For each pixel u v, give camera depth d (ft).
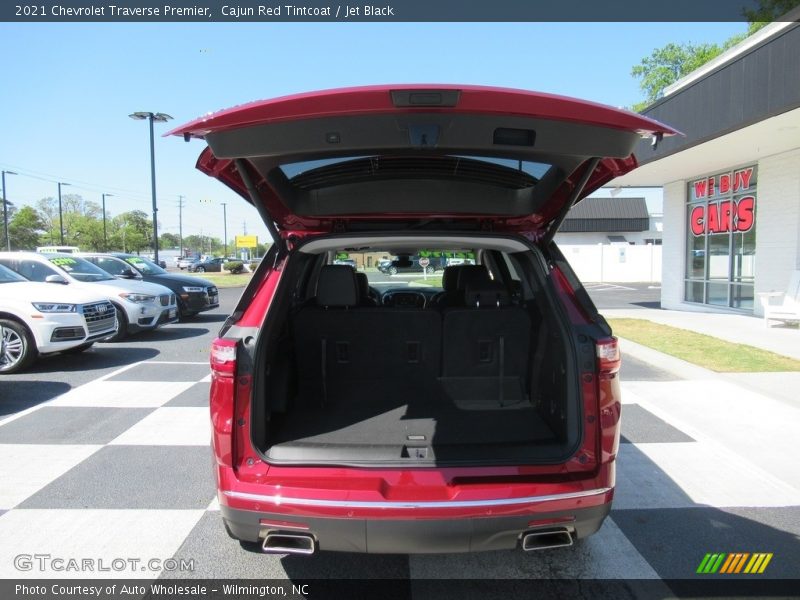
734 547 9.87
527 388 10.44
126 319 31.50
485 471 7.27
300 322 10.24
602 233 132.98
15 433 15.70
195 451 14.35
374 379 10.50
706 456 14.07
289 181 8.66
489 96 6.04
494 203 9.10
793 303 33.45
